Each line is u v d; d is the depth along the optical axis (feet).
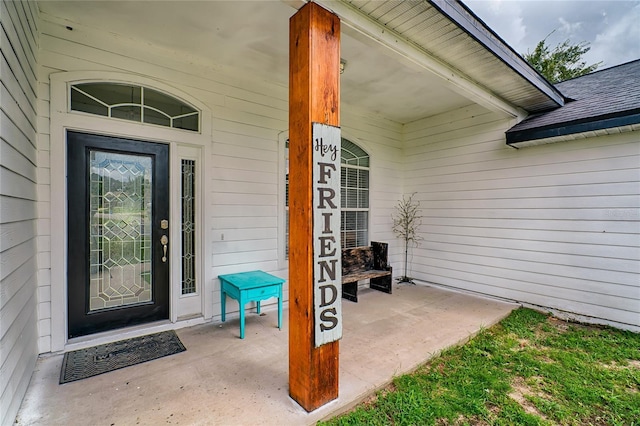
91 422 5.26
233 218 10.80
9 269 4.94
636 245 9.95
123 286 9.00
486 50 8.37
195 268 10.28
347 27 6.55
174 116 9.70
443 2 6.61
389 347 8.54
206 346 8.40
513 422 5.67
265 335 9.23
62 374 6.78
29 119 6.57
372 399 6.28
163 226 9.62
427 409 5.92
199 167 10.23
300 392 5.78
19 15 5.73
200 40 8.92
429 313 11.59
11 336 5.10
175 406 5.74
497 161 13.50
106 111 8.56
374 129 16.10
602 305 10.62
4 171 4.69
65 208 7.88
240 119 10.98
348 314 11.44
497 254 13.50
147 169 9.34
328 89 5.78
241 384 6.53
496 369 7.60
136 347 8.23
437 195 15.89
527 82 10.39
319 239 5.62
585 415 5.91
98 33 8.30
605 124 9.62
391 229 17.08
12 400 5.12
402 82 11.90
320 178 5.64
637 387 6.84
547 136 10.93
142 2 7.19
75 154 8.17
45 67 7.59
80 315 8.29
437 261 15.89
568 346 8.96
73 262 8.17
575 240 11.24
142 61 9.00
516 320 11.04
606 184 10.52
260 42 9.05
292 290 6.01
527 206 12.53
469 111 14.47
